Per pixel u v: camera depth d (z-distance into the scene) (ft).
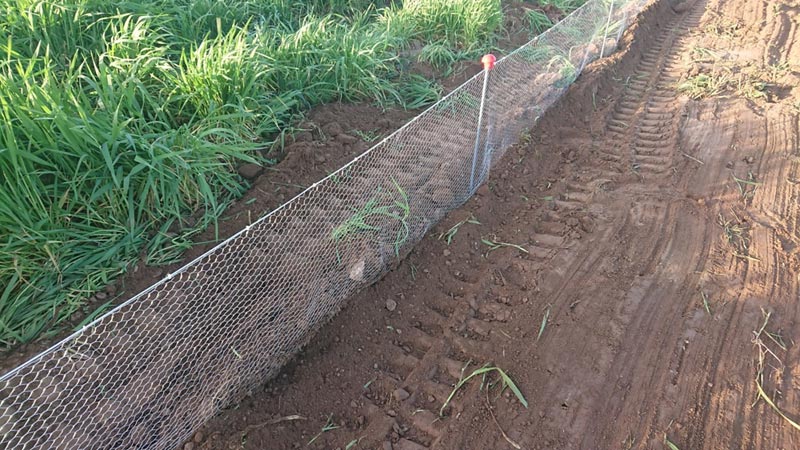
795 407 8.92
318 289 10.35
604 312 10.53
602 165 15.02
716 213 12.96
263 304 9.73
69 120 9.79
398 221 11.93
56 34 12.99
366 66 15.80
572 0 24.76
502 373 9.46
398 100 15.88
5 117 9.29
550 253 12.07
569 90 18.01
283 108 13.75
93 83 10.96
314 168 12.79
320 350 10.25
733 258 11.71
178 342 8.84
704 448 8.36
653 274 11.35
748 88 18.06
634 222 12.79
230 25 16.31
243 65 13.09
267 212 11.42
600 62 19.79
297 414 9.18
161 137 10.91
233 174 12.13
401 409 9.21
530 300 10.88
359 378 9.77
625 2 22.24
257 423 8.99
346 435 8.90
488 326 10.46
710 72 19.51
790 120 16.25
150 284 9.60
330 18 19.66
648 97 18.44
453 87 16.99
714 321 10.30
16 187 9.34
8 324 8.69
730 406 8.91
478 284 11.30
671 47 22.49
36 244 9.21
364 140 14.03
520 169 14.87
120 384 8.25
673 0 27.17
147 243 10.31
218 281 9.73
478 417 8.93
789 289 10.96
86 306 9.15
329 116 14.67
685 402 8.97
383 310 10.94
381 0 21.50
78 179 9.98
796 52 21.12
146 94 11.46
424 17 19.43
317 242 10.89
